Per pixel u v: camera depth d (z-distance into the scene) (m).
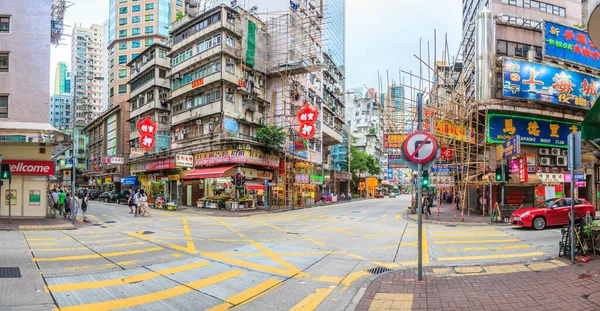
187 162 32.28
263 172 34.75
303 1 44.94
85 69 131.25
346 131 66.56
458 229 16.86
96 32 136.75
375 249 11.55
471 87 32.66
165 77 43.66
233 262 9.43
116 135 56.22
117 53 63.34
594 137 6.53
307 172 42.53
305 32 40.31
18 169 19.64
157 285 7.22
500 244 12.16
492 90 27.73
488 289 6.68
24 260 9.16
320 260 9.84
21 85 20.73
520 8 35.25
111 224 18.73
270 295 6.78
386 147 25.97
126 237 13.80
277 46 39.03
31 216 20.02
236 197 30.55
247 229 16.64
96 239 13.20
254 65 36.91
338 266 9.16
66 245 11.71
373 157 82.69
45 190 20.36
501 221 19.53
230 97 34.25
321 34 48.06
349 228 17.19
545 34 28.70
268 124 38.47
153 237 13.81
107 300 6.25
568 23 36.38
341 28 82.56
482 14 28.38
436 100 31.31
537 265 8.36
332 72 54.44
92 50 133.50
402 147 7.55
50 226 16.73
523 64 27.16
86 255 10.04
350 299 6.60
